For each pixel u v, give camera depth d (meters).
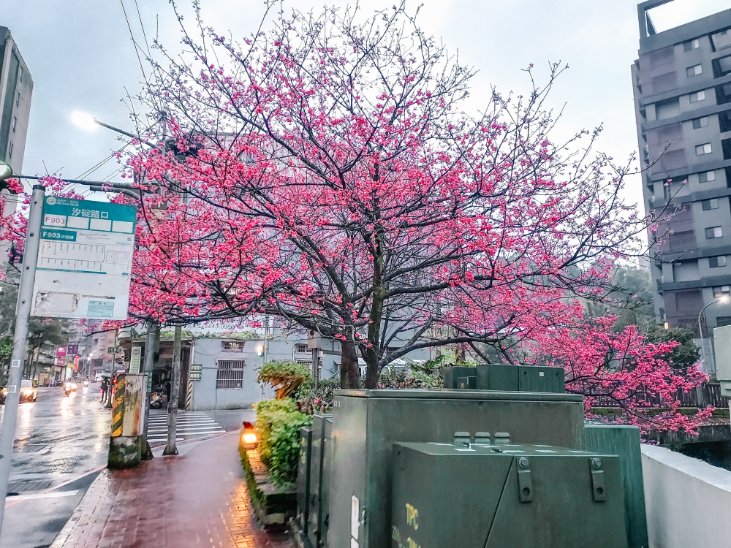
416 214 8.52
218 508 7.50
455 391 2.86
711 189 43.72
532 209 8.08
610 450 3.47
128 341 29.83
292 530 6.00
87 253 4.31
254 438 10.67
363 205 7.46
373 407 2.72
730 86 45.75
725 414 18.41
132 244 4.47
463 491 2.06
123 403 11.12
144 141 8.15
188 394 29.31
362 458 2.74
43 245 4.21
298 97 7.34
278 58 7.32
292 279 7.38
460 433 2.77
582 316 10.10
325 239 9.62
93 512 7.27
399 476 2.51
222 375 29.75
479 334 9.54
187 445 15.15
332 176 8.01
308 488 5.40
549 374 4.38
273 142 9.23
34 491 9.08
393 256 9.61
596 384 9.66
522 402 2.92
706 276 42.91
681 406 19.17
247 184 7.39
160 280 7.38
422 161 8.74
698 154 45.09
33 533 6.53
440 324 11.23
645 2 50.53
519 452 2.21
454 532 2.02
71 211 4.33
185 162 8.48
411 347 8.86
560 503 2.13
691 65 46.66
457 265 8.33
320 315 8.33
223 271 7.27
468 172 7.75
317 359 12.77
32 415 26.69
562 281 8.20
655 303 47.81
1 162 4.25
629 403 9.98
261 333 30.61
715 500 2.42
